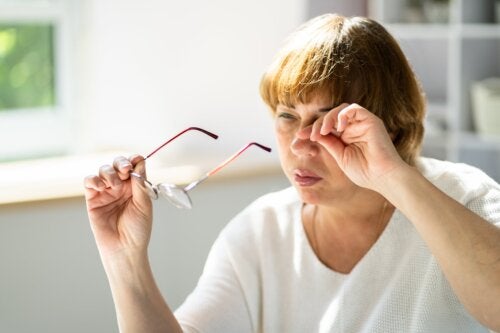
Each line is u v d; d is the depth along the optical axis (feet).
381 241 5.46
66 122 12.03
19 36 11.55
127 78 11.80
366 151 4.73
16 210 9.18
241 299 5.80
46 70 11.87
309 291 5.69
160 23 11.66
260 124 11.73
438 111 12.84
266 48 11.63
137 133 11.91
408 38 13.24
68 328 9.74
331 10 12.44
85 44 11.87
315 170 5.22
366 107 5.15
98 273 9.89
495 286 4.40
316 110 5.14
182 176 10.58
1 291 9.23
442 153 12.96
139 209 5.01
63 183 9.99
